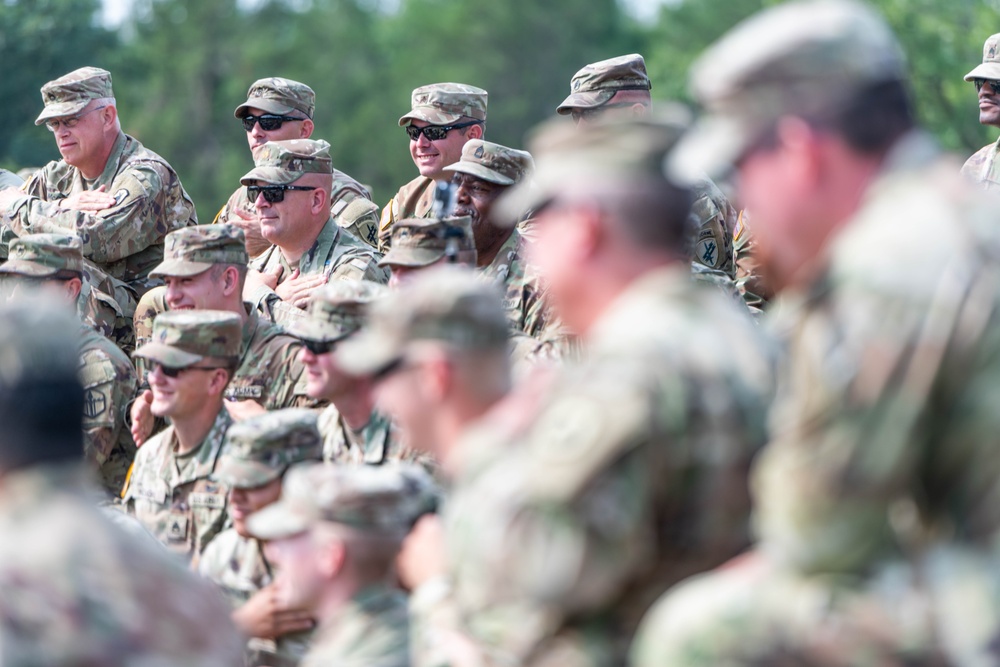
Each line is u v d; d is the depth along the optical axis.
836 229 9.79
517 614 10.38
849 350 9.04
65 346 10.32
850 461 9.01
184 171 148.25
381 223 29.78
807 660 9.21
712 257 24.77
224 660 10.11
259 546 16.58
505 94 177.38
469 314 11.60
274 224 25.97
